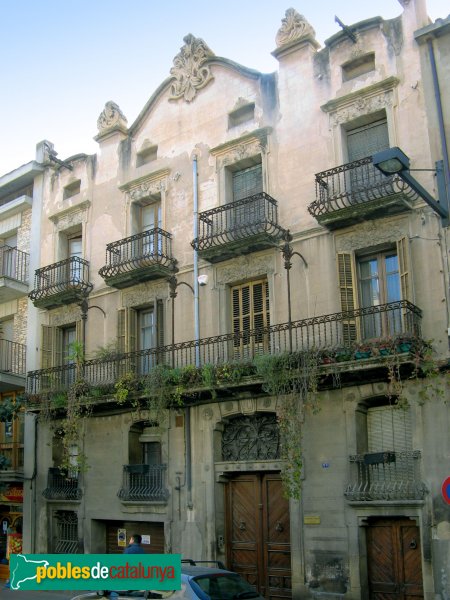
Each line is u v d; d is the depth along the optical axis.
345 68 18.58
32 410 22.19
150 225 22.36
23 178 26.53
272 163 19.19
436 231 15.80
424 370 14.88
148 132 22.66
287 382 16.11
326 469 16.34
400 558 15.33
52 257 24.83
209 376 17.45
